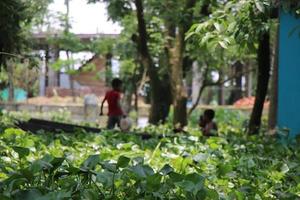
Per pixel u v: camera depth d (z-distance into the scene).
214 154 6.25
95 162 3.94
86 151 6.31
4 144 6.06
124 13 13.70
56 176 3.85
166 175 3.93
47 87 32.84
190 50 15.27
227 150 6.76
